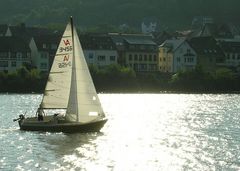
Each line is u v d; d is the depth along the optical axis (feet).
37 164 236.63
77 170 226.99
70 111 343.46
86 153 266.98
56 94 352.90
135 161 247.50
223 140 315.58
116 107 599.98
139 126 394.11
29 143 296.30
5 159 247.09
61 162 242.58
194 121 436.35
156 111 546.67
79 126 338.54
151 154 266.36
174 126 396.57
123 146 291.38
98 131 345.92
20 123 350.23
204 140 316.40
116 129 370.73
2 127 370.32
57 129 339.36
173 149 282.15
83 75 344.69
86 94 344.08
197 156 260.62
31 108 559.38
